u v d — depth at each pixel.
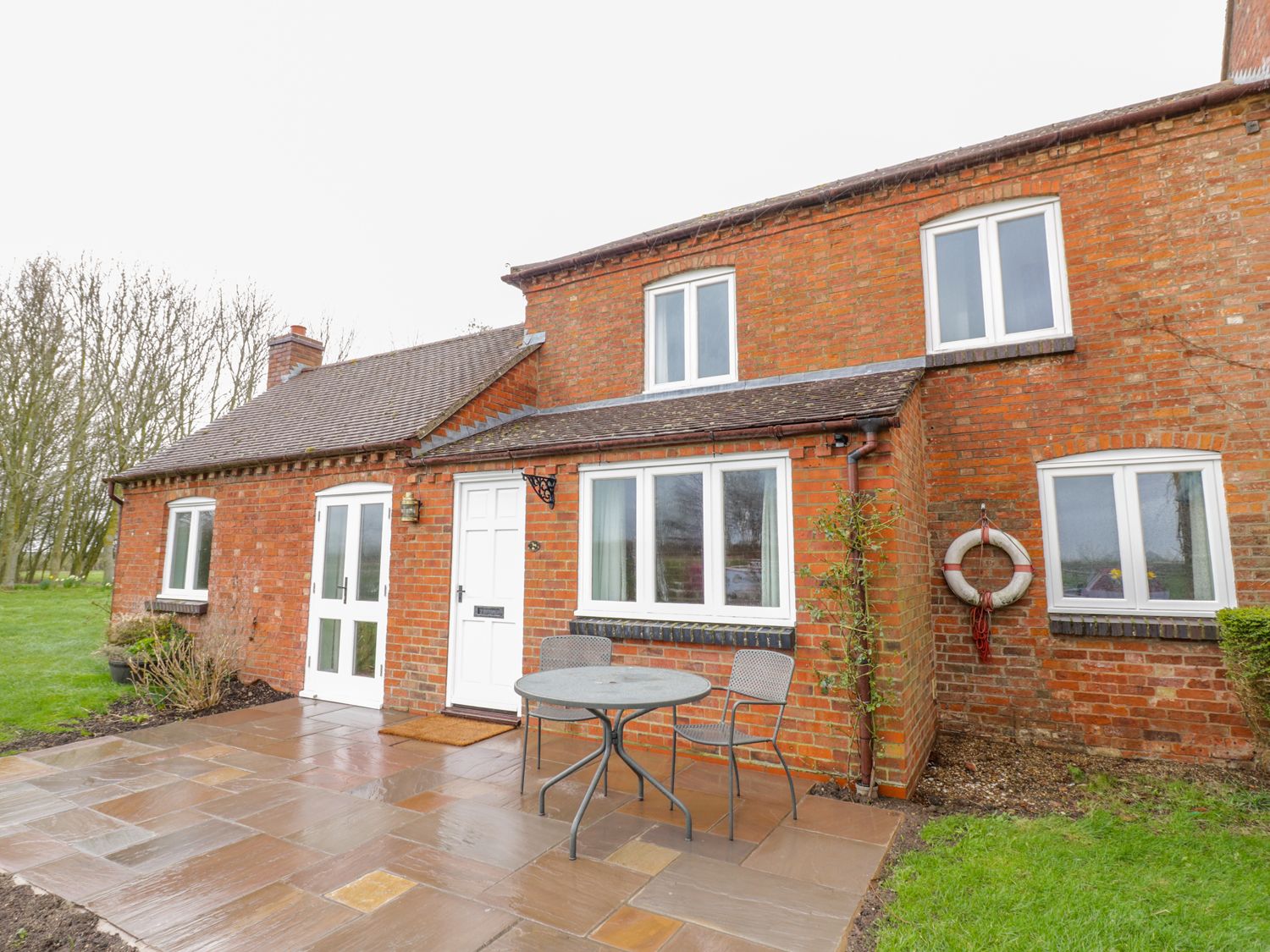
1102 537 5.95
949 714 6.30
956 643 6.34
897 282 7.00
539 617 6.73
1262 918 3.05
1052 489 6.17
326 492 8.55
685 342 8.36
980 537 6.20
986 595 6.11
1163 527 5.75
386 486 8.01
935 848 3.89
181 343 25.05
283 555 8.84
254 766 5.46
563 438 6.94
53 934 2.95
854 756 4.96
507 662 6.93
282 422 10.89
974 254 6.81
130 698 7.79
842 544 5.20
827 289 7.38
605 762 4.08
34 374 21.89
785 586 5.51
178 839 4.01
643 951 2.82
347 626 8.09
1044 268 6.48
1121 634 5.61
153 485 10.91
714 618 5.85
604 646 5.49
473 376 9.40
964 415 6.52
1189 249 5.78
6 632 11.96
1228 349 5.55
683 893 3.35
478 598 7.21
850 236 7.31
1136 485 5.86
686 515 6.18
